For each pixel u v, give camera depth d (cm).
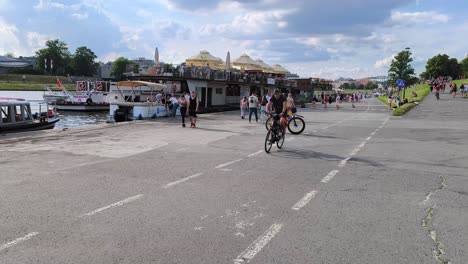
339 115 3228
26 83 11525
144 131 1800
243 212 599
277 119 1224
